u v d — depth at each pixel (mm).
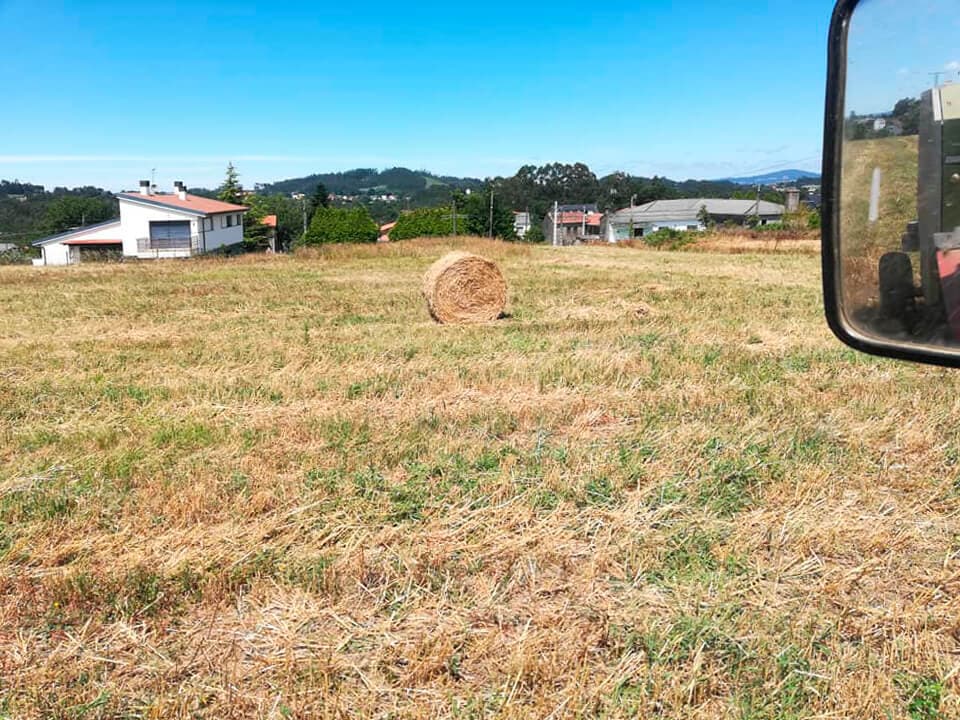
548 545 3631
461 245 29469
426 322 11047
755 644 2832
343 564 3477
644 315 10930
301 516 3979
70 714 2484
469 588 3299
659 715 2488
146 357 8266
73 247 47625
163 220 46594
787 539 3656
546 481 4375
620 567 3430
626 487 4387
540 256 27219
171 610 3135
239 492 4285
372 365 7688
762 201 73375
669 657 2752
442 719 2490
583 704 2510
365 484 4383
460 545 3633
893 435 5133
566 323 10438
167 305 12977
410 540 3699
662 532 3742
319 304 13062
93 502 4145
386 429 5441
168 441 5242
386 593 3264
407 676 2688
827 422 5418
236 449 5055
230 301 13516
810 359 7656
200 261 25078
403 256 27000
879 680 2568
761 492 4223
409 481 4426
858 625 2924
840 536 3674
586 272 19047
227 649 2885
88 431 5457
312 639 2932
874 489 4262
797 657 2725
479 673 2740
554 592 3279
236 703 2541
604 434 5355
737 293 13648
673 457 4770
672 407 5871
